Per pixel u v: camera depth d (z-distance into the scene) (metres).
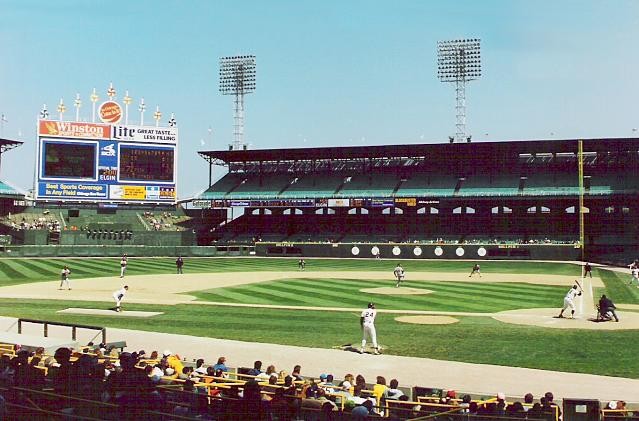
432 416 11.81
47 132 92.12
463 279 57.28
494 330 28.36
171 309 35.47
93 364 12.20
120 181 96.19
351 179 106.88
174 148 99.06
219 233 107.12
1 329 26.83
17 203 100.12
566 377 19.27
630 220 90.56
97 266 71.25
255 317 32.50
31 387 11.88
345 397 13.19
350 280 55.59
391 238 98.00
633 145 88.69
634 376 19.44
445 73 100.88
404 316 33.03
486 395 15.80
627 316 33.09
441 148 95.38
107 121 95.50
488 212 98.19
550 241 90.88
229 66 110.38
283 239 102.75
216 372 15.33
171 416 10.61
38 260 78.81
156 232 95.94
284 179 110.56
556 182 94.75
